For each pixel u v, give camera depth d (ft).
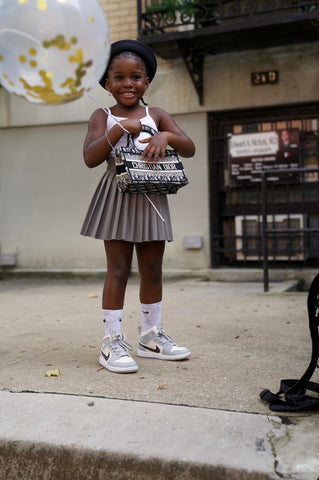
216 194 23.93
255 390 7.66
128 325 12.77
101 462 5.93
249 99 22.80
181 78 23.61
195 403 7.11
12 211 26.43
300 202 23.04
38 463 6.20
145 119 9.06
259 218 23.38
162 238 8.98
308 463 5.45
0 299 18.37
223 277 23.13
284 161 22.80
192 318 13.67
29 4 5.38
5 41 5.56
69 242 25.70
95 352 10.21
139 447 5.93
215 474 5.52
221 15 21.25
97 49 5.78
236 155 23.48
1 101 26.00
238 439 5.99
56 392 7.66
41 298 18.44
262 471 5.37
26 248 26.25
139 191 8.56
